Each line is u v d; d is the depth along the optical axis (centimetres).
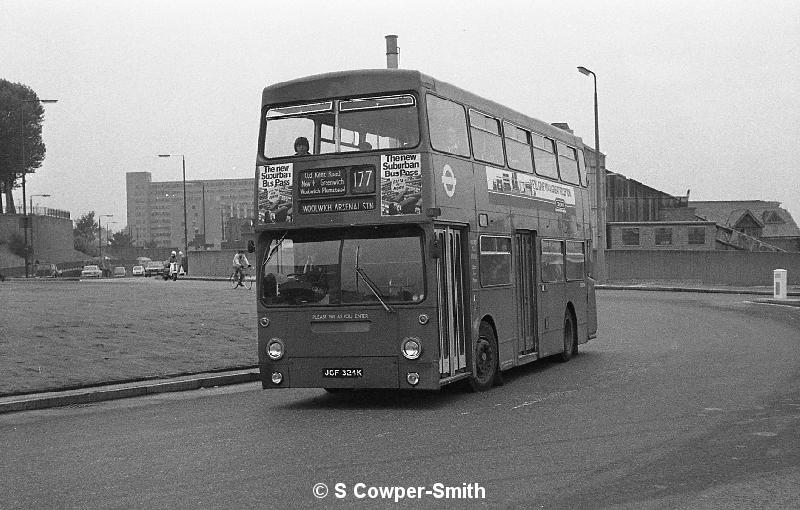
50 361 1703
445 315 1338
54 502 784
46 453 1029
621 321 3034
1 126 10112
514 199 1655
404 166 1301
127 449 1037
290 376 1340
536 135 1820
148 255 14750
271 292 1353
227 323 2341
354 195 1315
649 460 905
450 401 1383
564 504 738
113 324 2202
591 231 2186
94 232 16150
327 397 1487
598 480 821
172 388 1612
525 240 1717
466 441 1031
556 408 1273
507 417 1205
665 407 1249
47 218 10562
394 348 1298
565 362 1914
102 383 1573
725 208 12169
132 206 19575
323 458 948
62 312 2453
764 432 1047
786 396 1327
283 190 1352
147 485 838
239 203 17962
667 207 9544
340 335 1318
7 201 10562
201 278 6975
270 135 1375
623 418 1166
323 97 1349
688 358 1900
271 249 1362
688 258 5669
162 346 1947
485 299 1494
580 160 2134
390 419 1218
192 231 18625
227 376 1714
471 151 1472
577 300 2028
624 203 9400
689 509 720
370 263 1315
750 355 1914
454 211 1374
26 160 10262
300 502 759
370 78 1330
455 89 1437
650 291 5081
